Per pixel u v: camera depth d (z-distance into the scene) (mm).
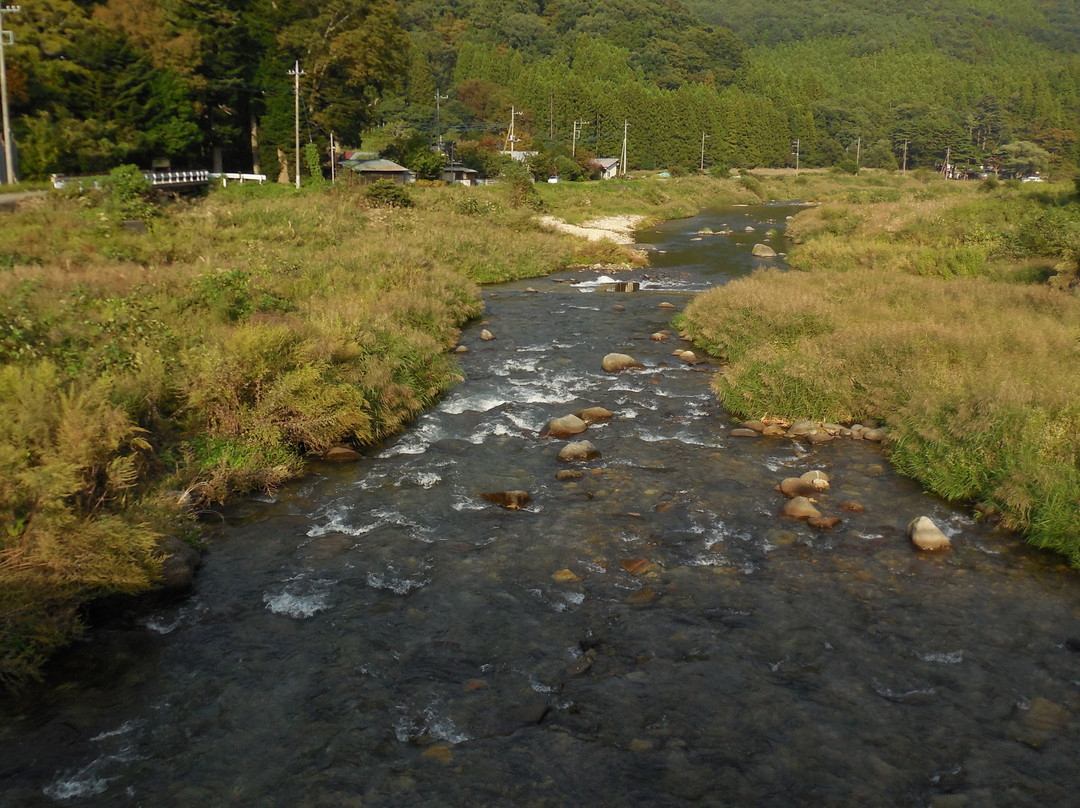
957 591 10852
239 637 9688
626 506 13391
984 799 7297
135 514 11078
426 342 20359
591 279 37438
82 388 12719
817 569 11406
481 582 11008
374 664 9195
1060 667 9219
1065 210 39812
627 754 7836
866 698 8680
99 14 57031
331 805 7191
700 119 142000
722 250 48062
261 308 19938
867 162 165375
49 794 7230
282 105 63469
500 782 7473
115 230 31953
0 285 19891
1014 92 185750
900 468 14930
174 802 7191
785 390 17828
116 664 9141
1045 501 12258
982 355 17906
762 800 7285
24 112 49719
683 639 9719
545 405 18688
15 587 9320
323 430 15578
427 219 47562
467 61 153750
